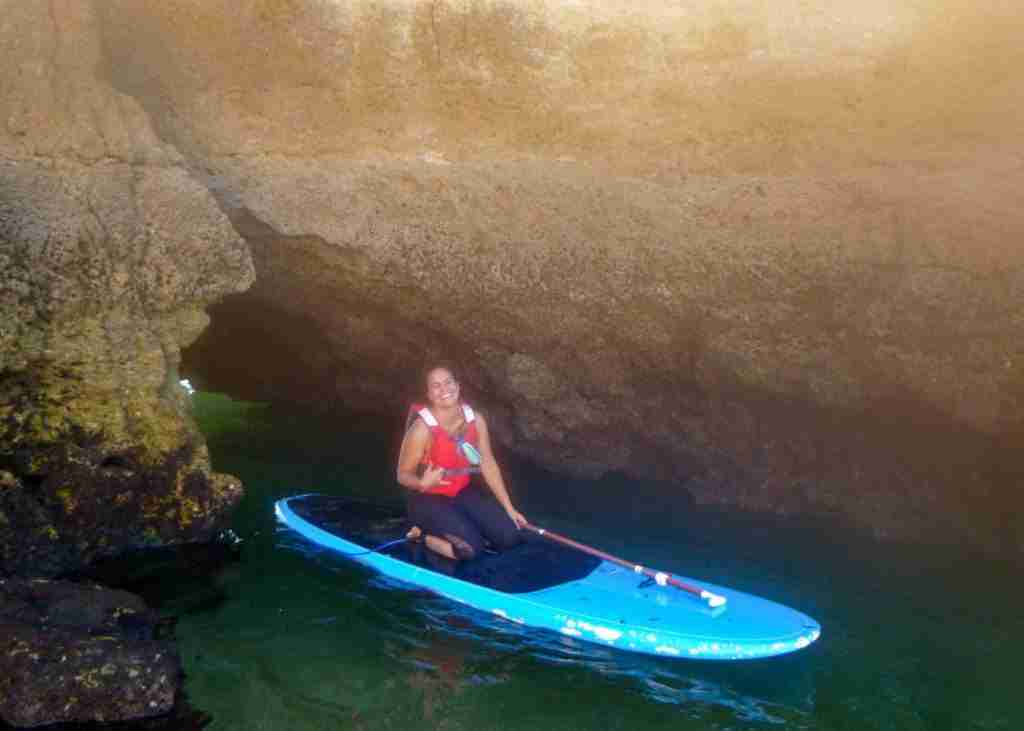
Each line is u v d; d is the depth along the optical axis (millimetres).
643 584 5062
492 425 7496
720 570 5684
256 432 8391
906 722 4199
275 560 5559
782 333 6078
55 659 4059
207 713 4145
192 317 5844
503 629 4859
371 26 6855
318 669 4496
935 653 4750
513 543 5461
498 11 6719
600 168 6727
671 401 6812
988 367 5414
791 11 6332
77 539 5246
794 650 4516
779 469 6621
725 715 4230
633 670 4531
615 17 6668
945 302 5457
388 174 6910
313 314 7664
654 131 6664
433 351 7473
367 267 6969
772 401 6371
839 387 5996
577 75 6770
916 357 5629
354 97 6953
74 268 5324
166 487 5457
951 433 5793
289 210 6855
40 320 5223
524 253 6652
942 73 5953
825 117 6250
